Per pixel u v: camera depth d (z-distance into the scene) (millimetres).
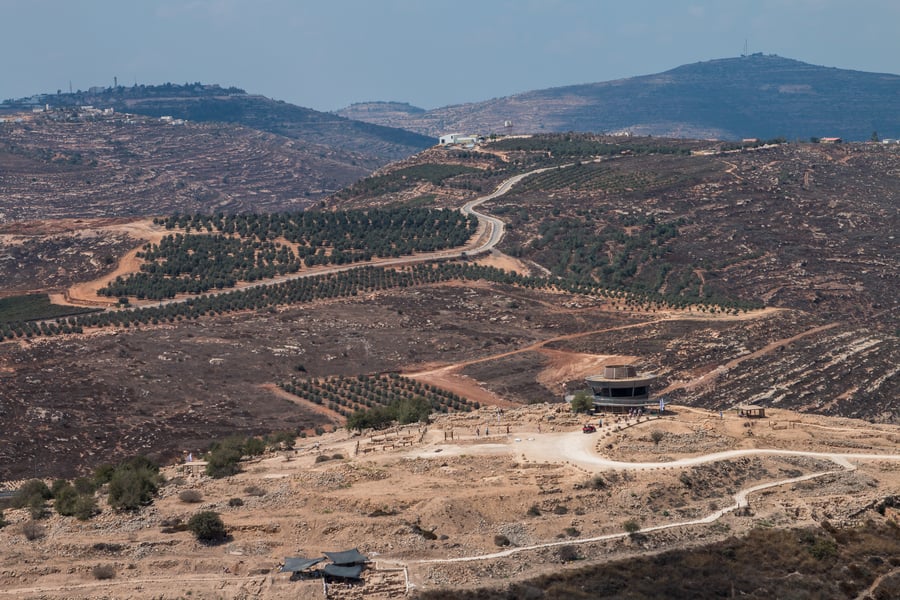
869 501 188375
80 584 158500
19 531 179500
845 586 167750
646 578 163000
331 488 188625
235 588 155125
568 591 156625
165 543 168500
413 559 163250
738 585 164375
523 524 173750
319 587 154250
